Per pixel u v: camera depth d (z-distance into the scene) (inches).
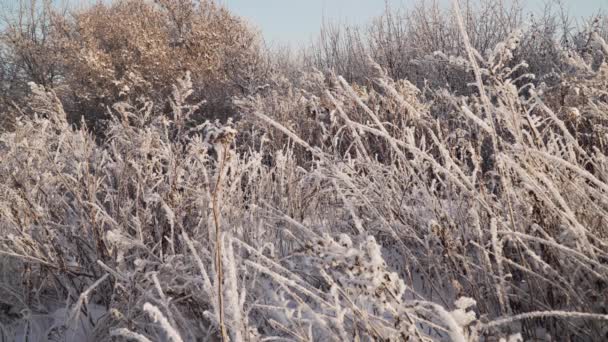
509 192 69.5
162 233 97.4
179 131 111.5
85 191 103.3
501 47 66.9
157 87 441.4
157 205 101.5
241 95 373.1
